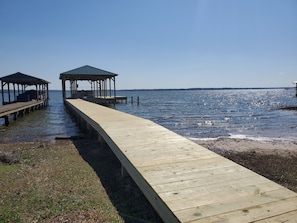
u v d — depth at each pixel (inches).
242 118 747.4
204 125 595.8
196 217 74.0
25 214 114.5
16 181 158.7
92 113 379.6
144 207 126.0
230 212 77.0
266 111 1001.5
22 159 218.1
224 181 103.5
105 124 259.8
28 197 134.0
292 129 540.4
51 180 162.9
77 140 319.9
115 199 135.9
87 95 1090.1
